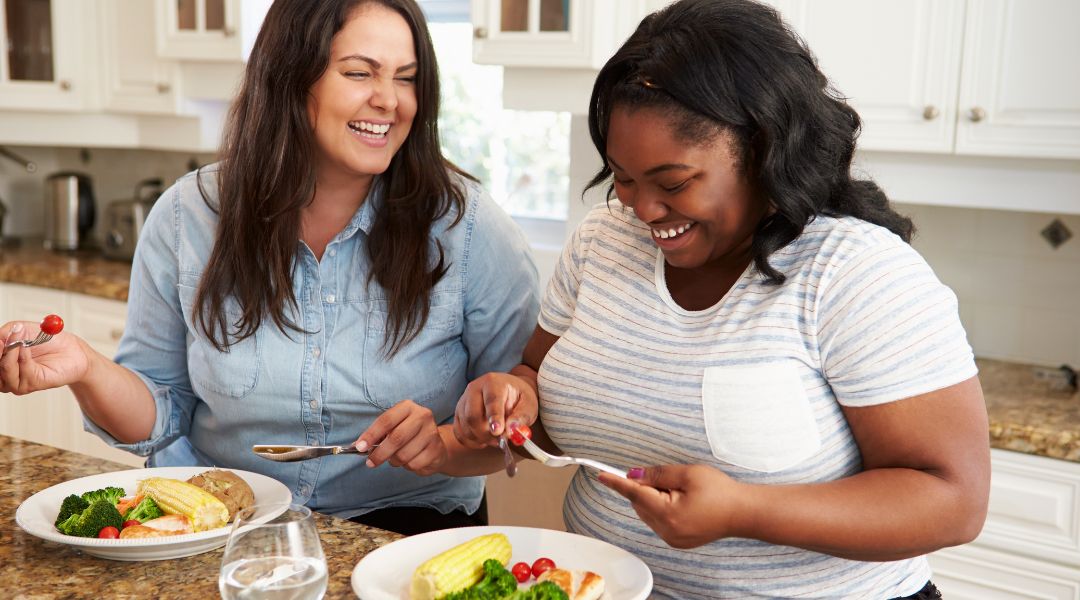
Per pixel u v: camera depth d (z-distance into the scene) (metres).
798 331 1.10
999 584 2.09
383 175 1.57
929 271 1.09
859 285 1.07
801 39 1.10
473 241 1.60
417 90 1.52
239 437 1.61
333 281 1.55
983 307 2.57
